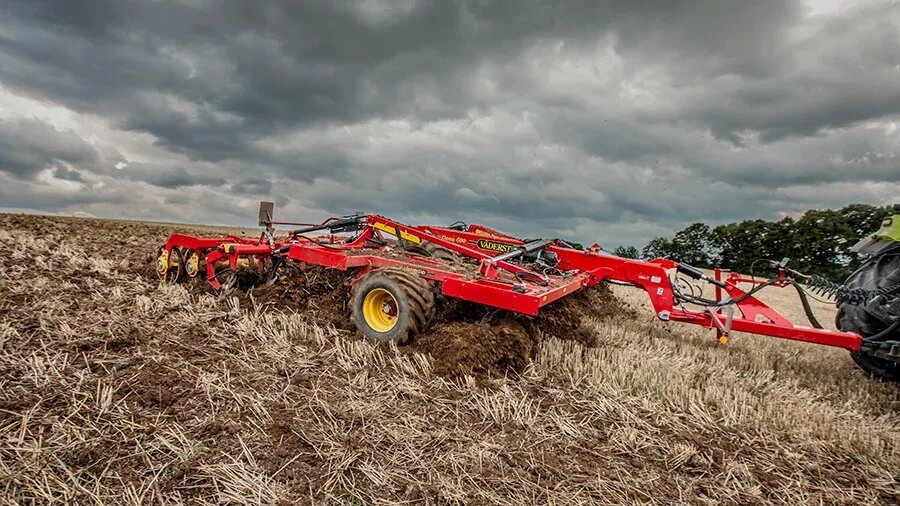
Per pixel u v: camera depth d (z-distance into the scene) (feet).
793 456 11.41
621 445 11.21
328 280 22.11
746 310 17.38
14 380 11.55
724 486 10.02
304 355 15.07
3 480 8.02
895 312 14.58
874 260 17.02
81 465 8.76
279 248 21.65
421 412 11.93
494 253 23.44
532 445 10.88
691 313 16.89
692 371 16.56
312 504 8.28
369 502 8.47
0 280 20.34
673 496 9.51
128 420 10.34
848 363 20.21
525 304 14.01
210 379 12.57
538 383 14.46
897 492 10.30
